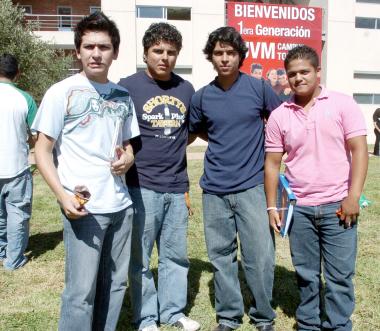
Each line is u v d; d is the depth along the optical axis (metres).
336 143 2.70
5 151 4.20
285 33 15.38
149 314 3.16
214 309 3.51
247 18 15.05
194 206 6.94
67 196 2.24
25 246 4.44
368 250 4.79
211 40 2.86
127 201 2.55
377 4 19.53
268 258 2.97
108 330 2.65
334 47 19.14
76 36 2.39
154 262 4.46
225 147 2.94
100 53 2.35
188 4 18.03
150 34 2.91
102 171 2.39
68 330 2.40
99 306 2.65
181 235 3.20
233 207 2.99
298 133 2.74
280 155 2.88
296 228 2.87
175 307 3.24
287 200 2.77
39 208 7.00
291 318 3.35
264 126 3.05
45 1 23.31
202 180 3.10
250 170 2.94
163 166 3.05
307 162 2.76
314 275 2.93
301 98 2.76
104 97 2.44
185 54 18.20
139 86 3.00
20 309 3.50
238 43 2.82
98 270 2.60
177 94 3.05
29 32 15.98
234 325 3.17
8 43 14.66
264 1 19.95
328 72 19.22
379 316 3.31
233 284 3.12
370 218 6.20
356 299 3.59
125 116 2.57
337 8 19.00
